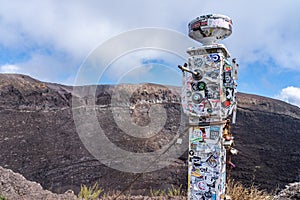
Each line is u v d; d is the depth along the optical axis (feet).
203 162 8.22
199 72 8.23
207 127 8.20
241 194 12.31
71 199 12.26
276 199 12.28
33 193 11.91
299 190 12.22
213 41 8.38
